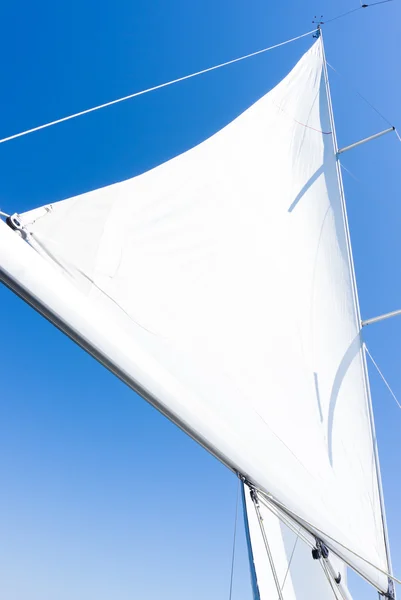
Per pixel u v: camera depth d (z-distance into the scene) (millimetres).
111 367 1968
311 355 4242
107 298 2473
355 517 3574
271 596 4352
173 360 2607
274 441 3008
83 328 1855
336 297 5199
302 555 4863
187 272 3195
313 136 6355
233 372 3092
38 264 1803
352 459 4113
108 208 2736
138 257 2838
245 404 2992
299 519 2713
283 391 3535
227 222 3920
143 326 2586
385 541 3938
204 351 2930
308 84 6816
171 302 2896
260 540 4504
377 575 3369
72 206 2520
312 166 6000
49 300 1776
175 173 3586
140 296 2686
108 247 2627
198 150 4062
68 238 2418
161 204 3258
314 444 3562
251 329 3543
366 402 4816
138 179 3117
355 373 4891
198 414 2254
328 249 5504
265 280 4047
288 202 5180
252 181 4684
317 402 3955
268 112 5695
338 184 6320
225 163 4387
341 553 2930
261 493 2490
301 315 4395
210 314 3197
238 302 3543
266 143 5340
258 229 4340
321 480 3301
